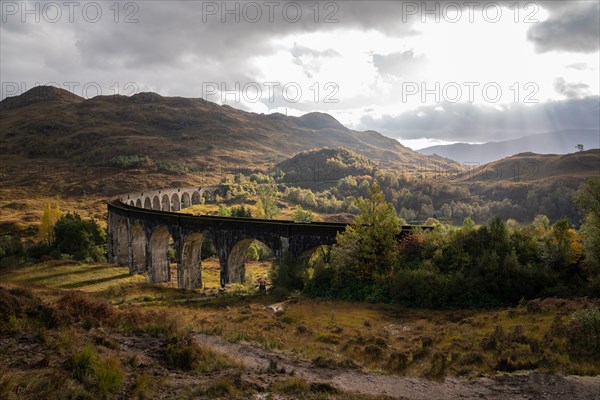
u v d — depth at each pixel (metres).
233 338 24.62
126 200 104.75
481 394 17.45
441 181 174.62
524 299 31.02
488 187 151.38
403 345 24.42
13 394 12.38
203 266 77.00
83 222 80.62
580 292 30.92
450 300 33.91
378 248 40.22
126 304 42.09
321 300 38.59
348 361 21.14
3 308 21.03
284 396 15.36
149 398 14.02
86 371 14.55
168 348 18.98
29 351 16.69
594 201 33.75
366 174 178.75
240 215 103.25
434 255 37.59
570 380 18.45
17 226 95.75
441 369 20.20
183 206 143.00
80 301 25.22
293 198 153.25
